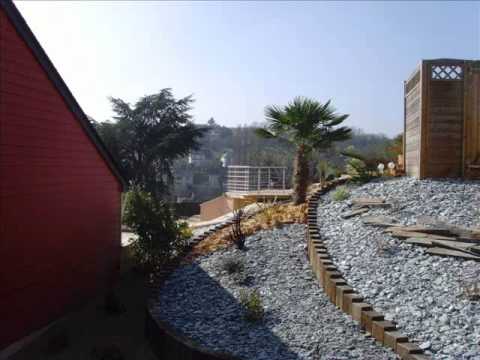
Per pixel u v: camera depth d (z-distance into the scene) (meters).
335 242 7.80
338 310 6.04
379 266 6.71
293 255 8.03
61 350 6.39
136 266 10.00
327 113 10.41
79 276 8.40
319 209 9.69
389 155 13.34
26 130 6.75
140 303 8.39
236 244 8.71
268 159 30.69
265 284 7.12
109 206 9.70
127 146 28.25
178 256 9.08
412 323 5.21
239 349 5.17
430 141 10.48
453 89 10.40
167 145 28.08
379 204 9.22
